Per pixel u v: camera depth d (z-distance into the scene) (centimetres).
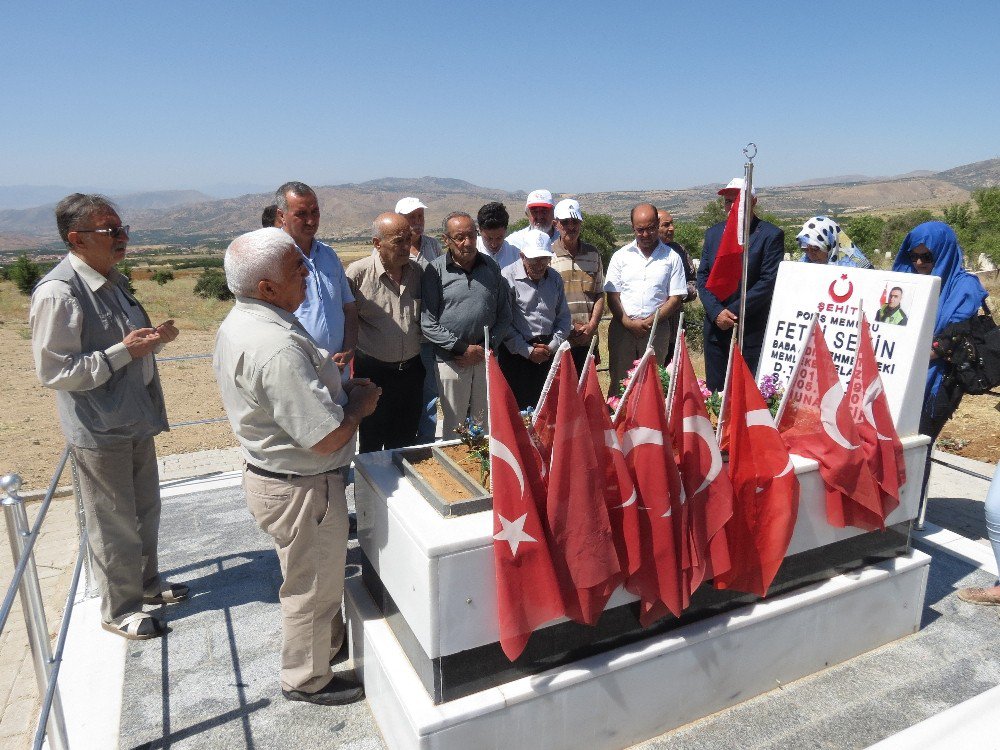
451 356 472
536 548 238
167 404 1313
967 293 429
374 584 305
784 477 290
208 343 2030
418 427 518
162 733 285
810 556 315
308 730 286
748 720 288
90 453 330
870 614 331
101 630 360
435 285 470
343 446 269
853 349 361
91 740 282
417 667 254
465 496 268
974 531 508
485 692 246
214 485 586
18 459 944
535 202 601
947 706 296
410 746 244
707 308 554
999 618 365
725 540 280
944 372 434
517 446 239
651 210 581
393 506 263
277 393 249
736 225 356
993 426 788
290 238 258
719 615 293
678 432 283
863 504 310
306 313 403
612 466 259
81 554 339
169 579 418
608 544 249
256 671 326
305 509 270
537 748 254
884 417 318
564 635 259
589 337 571
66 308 310
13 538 268
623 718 269
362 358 480
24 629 463
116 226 324
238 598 393
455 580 235
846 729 283
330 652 311
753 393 291
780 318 397
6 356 1766
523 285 520
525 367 534
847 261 484
